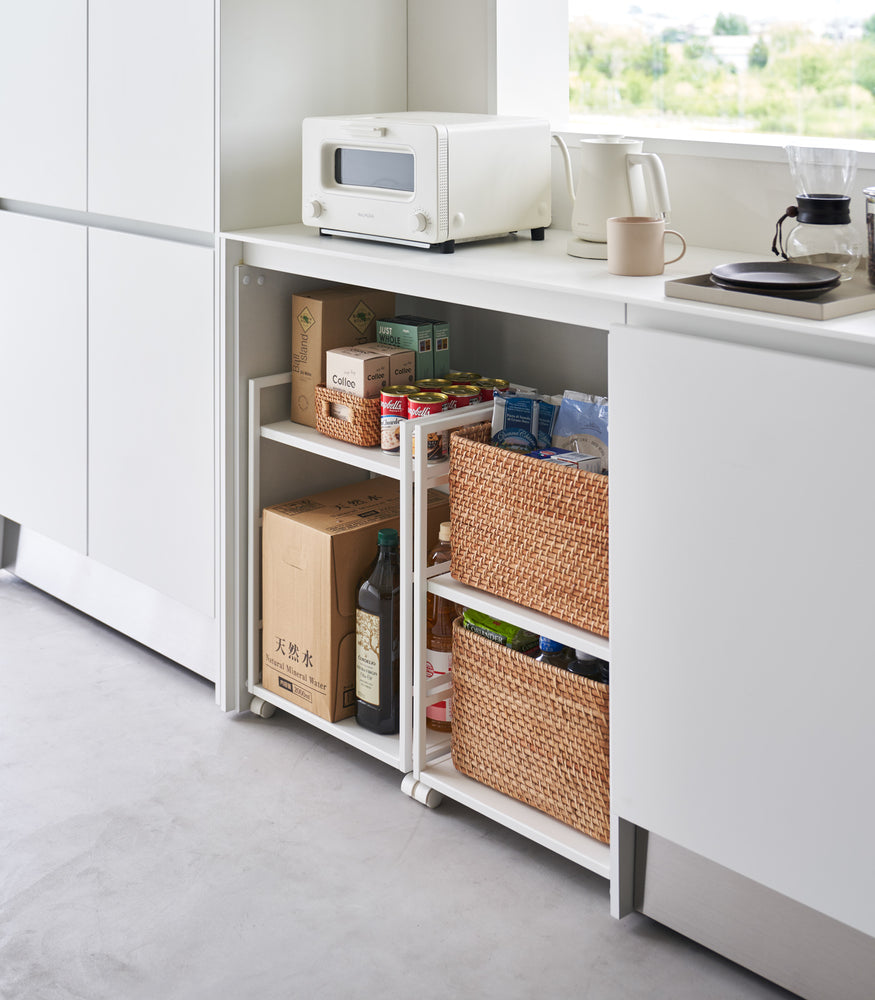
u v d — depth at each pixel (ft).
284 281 7.64
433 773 6.95
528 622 6.17
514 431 6.47
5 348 9.44
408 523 6.61
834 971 5.21
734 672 5.20
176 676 8.66
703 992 5.52
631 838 5.91
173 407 7.94
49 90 8.38
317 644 7.38
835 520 4.69
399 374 7.30
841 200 5.50
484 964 5.70
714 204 6.76
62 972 5.64
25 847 6.59
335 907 6.11
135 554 8.59
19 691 8.38
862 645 4.71
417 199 6.50
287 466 7.94
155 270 7.83
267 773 7.37
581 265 6.17
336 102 7.75
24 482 9.59
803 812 5.07
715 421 5.02
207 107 7.18
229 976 5.62
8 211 9.16
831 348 4.64
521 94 7.86
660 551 5.37
